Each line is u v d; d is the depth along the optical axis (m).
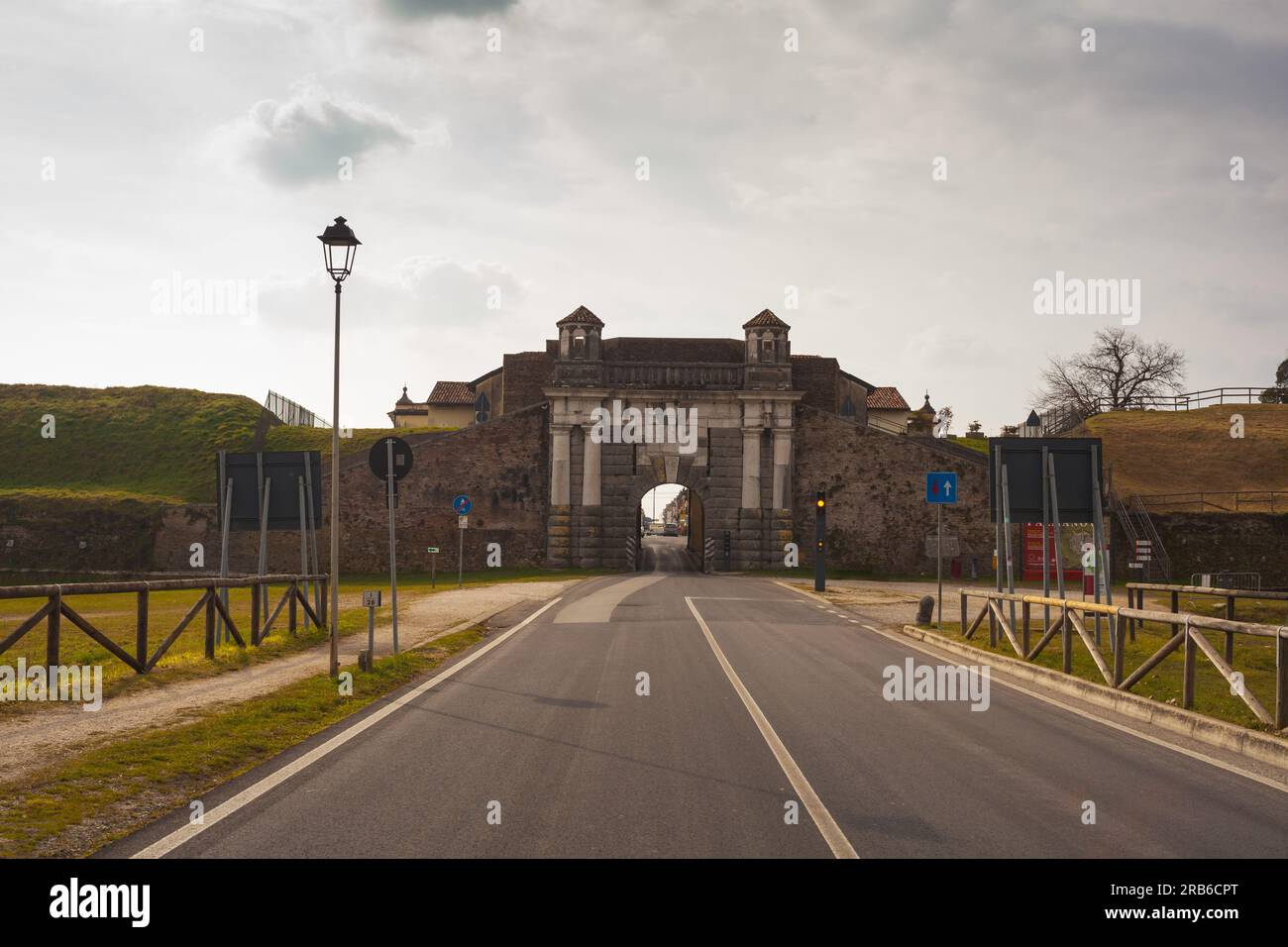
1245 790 8.26
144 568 53.81
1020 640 19.20
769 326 53.16
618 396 52.94
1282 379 90.00
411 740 10.14
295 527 20.64
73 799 7.67
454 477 53.62
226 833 6.87
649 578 45.16
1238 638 21.88
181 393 71.75
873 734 10.64
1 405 70.31
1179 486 62.56
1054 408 86.25
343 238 14.70
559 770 8.81
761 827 7.09
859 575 51.94
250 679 14.59
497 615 26.45
